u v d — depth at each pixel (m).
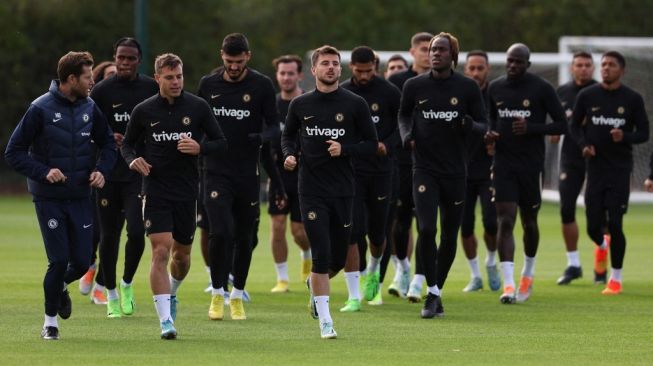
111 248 42.25
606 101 51.84
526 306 46.47
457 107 41.81
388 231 48.22
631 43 101.56
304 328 39.50
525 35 142.62
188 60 133.12
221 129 41.50
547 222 96.38
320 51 37.78
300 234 53.16
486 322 41.38
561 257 69.12
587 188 52.59
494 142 48.25
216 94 42.50
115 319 41.75
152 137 37.19
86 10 128.12
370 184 45.47
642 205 118.44
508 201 47.81
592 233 53.97
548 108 48.16
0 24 124.88
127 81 43.34
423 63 49.06
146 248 74.31
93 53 129.00
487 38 143.12
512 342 36.59
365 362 32.62
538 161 48.19
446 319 42.16
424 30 140.38
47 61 127.88
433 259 42.28
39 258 65.12
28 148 36.47
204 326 39.94
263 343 36.06
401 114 42.94
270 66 138.38
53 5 126.81
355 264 44.41
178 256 38.84
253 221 42.34
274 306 46.16
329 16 140.12
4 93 126.94
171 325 36.81
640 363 32.84
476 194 51.84
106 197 42.00
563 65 102.00
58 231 36.12
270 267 62.84
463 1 142.38
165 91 37.03
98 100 43.34
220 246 41.25
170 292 38.97
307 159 37.47
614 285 51.41
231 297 42.25
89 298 48.03
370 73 45.75
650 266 63.84
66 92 36.19
